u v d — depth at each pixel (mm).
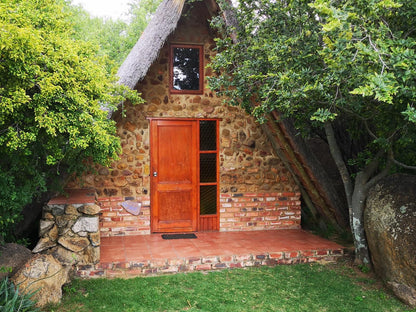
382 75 2758
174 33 6395
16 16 2943
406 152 5438
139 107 6312
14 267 3875
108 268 4613
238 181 6742
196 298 4027
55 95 3369
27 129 3426
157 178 6422
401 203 4438
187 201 6566
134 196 6301
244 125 6762
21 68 3035
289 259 5270
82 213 4543
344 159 7266
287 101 4098
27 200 4168
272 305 3928
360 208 5121
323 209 6691
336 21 2879
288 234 6434
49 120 3234
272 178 6887
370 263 5020
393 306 3990
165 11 5586
